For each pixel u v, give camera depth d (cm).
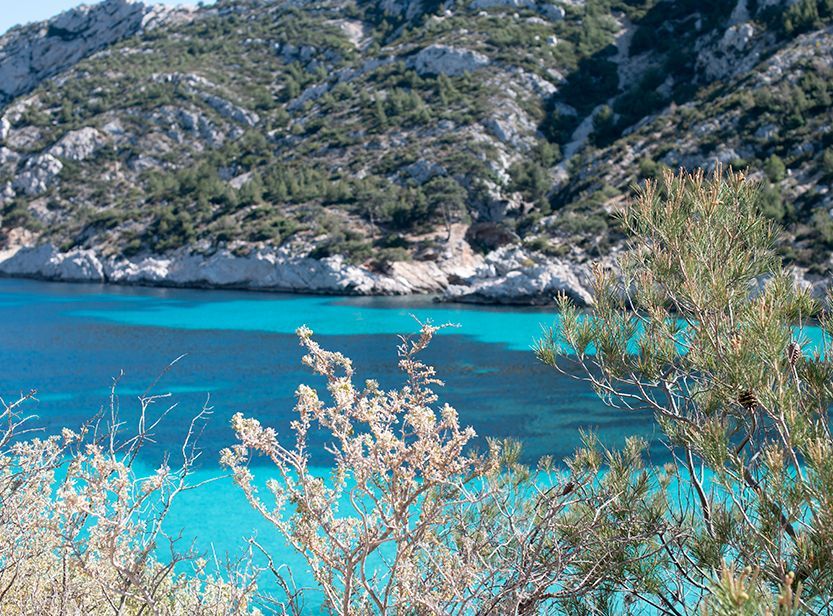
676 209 589
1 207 12512
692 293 545
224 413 2980
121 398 3272
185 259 9669
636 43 12331
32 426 2722
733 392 528
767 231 580
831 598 423
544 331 652
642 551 572
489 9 14450
